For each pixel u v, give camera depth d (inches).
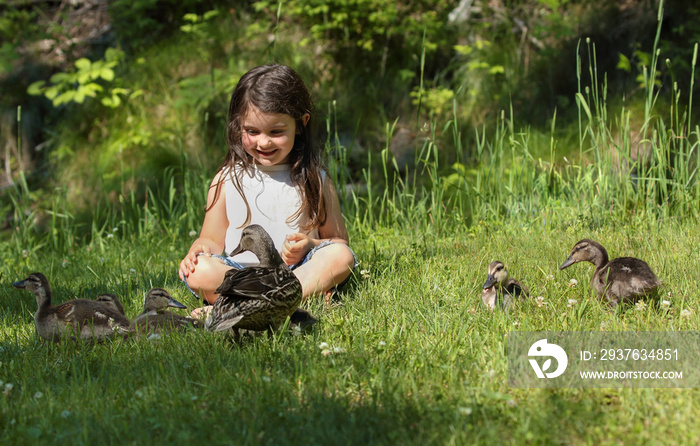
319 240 242.2
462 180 453.7
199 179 421.1
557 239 295.7
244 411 145.9
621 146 358.3
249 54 648.4
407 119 611.2
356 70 637.3
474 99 606.5
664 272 231.3
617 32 576.4
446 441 131.3
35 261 359.3
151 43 692.1
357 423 139.3
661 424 135.9
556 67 588.7
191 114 621.6
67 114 673.6
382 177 564.1
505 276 212.7
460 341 181.3
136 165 599.8
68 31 722.8
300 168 244.8
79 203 603.2
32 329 225.9
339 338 190.2
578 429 135.2
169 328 202.7
